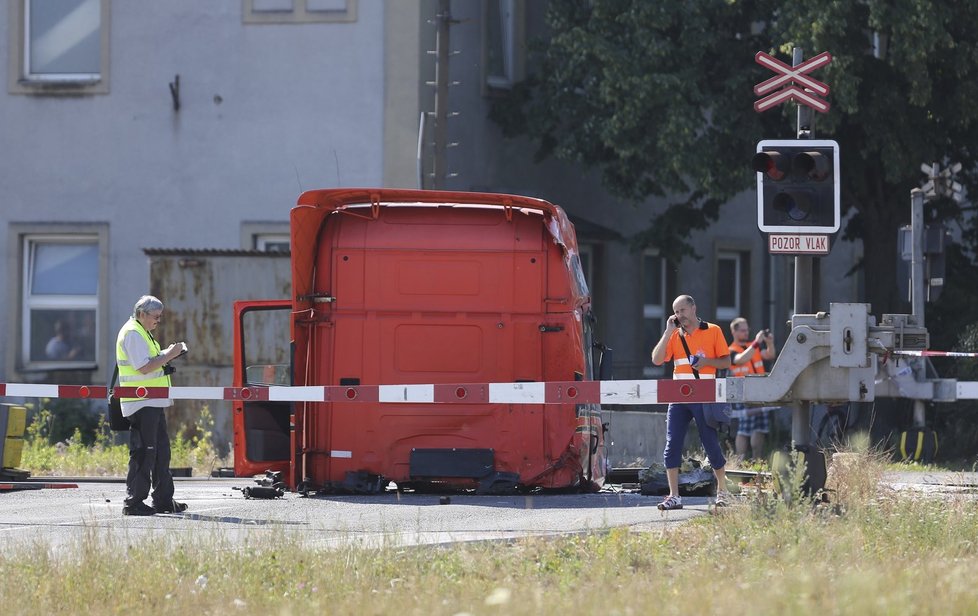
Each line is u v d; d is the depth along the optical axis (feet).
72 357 302.86
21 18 302.86
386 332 169.27
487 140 314.35
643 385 134.41
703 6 294.46
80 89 301.84
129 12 301.22
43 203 302.86
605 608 83.51
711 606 83.20
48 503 164.55
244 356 182.09
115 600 94.02
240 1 298.35
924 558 103.45
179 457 232.12
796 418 131.34
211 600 93.45
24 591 95.50
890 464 230.27
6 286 302.66
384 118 295.07
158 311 151.94
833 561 101.35
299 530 122.93
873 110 287.28
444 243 169.68
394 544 109.91
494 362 168.76
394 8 294.66
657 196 322.75
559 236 168.55
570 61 301.63
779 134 299.38
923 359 223.10
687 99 291.99
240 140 298.35
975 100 287.07
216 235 298.76
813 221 135.54
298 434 170.19
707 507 147.54
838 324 127.95
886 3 268.41
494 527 130.72
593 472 172.24
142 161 300.81
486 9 312.91
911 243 233.96
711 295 369.30
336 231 170.71
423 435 168.66
